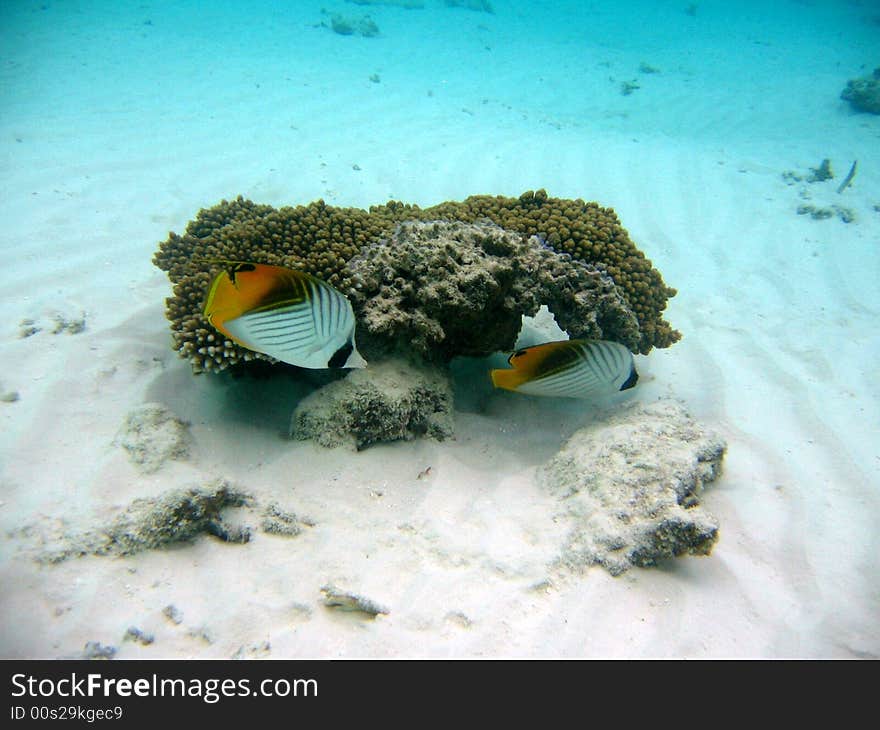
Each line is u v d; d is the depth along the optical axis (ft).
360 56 10.30
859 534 2.16
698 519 1.93
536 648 1.69
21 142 5.10
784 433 2.63
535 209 2.88
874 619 1.88
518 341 3.05
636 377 1.89
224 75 8.07
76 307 2.96
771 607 1.89
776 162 7.12
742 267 4.36
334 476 2.18
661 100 9.77
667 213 5.24
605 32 14.84
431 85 9.26
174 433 2.24
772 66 11.91
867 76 9.71
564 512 2.07
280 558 1.89
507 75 10.55
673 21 16.39
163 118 6.23
